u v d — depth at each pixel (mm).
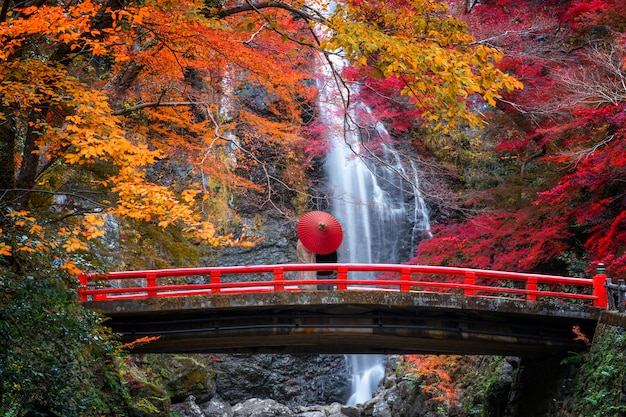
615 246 18078
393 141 28047
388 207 30312
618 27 21109
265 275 27906
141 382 19406
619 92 18719
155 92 15688
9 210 11844
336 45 11047
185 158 20516
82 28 10922
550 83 20578
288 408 25531
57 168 20766
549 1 23062
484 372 20859
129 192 10430
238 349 18172
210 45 13266
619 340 15609
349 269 15719
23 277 11773
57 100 11188
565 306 16594
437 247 22234
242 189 19859
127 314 15242
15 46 11797
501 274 16469
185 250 25562
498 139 25797
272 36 15703
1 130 13430
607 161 17172
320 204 29812
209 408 24109
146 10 11141
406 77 11750
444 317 16688
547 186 22188
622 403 14836
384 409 23844
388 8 13125
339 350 18500
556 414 17125
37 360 11500
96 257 20984
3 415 10703
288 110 21641
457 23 12312
